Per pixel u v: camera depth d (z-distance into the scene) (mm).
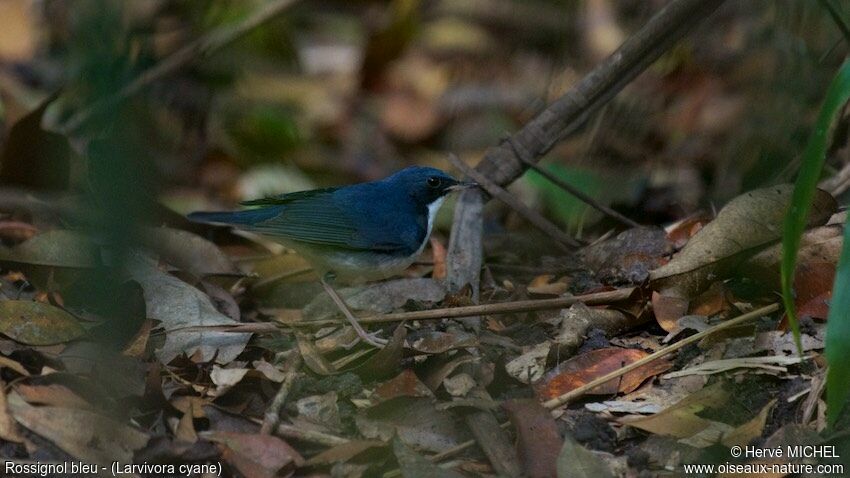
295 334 9906
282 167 17391
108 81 6879
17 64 17328
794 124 13625
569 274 11898
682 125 14750
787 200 10414
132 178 6613
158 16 14766
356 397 9297
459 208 11984
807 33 13492
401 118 19031
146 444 8156
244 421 8844
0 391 8438
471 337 9820
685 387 9305
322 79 19844
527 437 8438
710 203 13508
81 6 7305
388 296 11305
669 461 8430
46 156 12391
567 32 15797
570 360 9617
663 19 11469
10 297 10695
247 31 14555
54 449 8109
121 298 9664
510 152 12203
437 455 8469
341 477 8164
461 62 19562
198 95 16297
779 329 9805
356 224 11523
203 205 15711
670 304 10266
